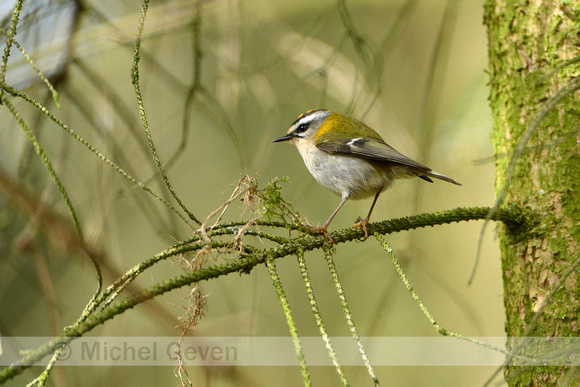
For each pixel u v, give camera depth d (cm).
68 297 993
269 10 984
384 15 1222
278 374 1073
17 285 979
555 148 593
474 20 1146
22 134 896
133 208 1045
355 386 1067
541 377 554
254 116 1107
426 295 1146
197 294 555
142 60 971
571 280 565
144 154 888
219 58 935
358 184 898
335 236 576
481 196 1175
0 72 447
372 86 974
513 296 610
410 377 1085
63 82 870
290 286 1116
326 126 937
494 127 665
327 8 1031
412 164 812
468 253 1198
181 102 1077
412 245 867
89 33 887
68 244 847
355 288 1109
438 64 852
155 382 933
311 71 921
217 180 1120
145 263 475
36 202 851
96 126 859
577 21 597
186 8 912
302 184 1049
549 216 587
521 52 625
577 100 589
